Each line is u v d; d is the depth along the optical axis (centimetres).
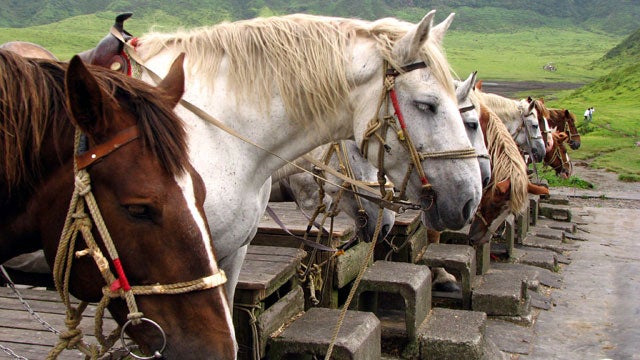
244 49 258
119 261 159
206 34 266
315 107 264
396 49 260
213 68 258
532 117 863
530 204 905
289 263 368
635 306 583
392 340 451
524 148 870
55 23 6562
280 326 357
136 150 160
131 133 161
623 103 2709
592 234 917
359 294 445
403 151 266
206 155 245
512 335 499
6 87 166
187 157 168
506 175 551
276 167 274
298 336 341
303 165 388
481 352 423
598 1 13600
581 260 766
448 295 572
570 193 1279
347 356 328
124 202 158
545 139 985
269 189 301
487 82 4831
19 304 327
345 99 269
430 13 249
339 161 381
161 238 159
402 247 533
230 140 254
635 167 1584
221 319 164
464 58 7475
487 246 621
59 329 293
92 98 156
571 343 492
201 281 161
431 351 422
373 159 275
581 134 2112
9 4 7788
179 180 162
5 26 7031
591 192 1291
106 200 160
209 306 163
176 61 188
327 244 426
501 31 11494
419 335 428
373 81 266
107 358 265
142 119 162
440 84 263
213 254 166
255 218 271
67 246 164
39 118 166
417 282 439
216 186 246
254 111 259
